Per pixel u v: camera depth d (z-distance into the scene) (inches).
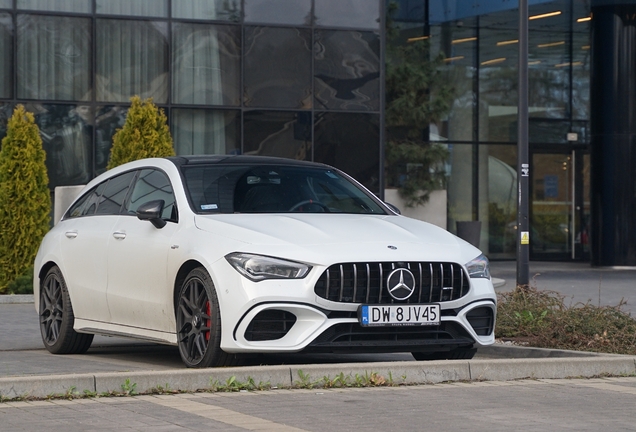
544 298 529.0
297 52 1050.1
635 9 1211.2
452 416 294.8
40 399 313.3
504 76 1362.0
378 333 362.3
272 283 354.0
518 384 360.2
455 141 1342.3
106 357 457.1
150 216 398.6
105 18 999.6
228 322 356.5
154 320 400.2
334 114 1061.1
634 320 490.3
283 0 1047.0
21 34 973.8
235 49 1034.7
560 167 1391.5
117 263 422.6
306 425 277.4
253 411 296.8
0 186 805.9
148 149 854.5
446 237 397.1
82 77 992.9
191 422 277.9
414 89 1251.2
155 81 1015.6
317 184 435.8
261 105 1041.5
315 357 442.6
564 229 1391.5
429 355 415.5
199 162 428.5
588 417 297.6
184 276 385.7
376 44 1074.1
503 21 1289.4
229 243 366.9
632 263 1214.3
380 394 331.0
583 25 1316.4
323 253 359.6
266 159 445.1
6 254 799.7
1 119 966.4
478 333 385.1
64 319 459.8
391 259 364.2
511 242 1375.5
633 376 388.8
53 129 983.6
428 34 1293.1
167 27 1016.9
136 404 305.6
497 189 1365.7
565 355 444.1
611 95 1216.2
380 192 1075.3
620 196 1214.9
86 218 464.4
